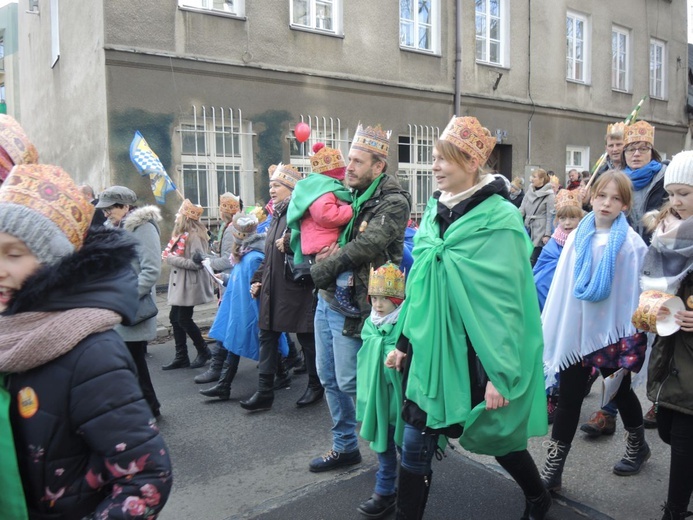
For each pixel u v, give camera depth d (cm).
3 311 142
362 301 307
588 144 1570
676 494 245
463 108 1270
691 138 1955
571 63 1528
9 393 134
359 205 313
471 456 350
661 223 256
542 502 262
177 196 894
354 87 1078
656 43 1794
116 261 145
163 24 862
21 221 133
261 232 537
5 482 132
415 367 230
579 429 383
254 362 574
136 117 852
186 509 301
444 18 1219
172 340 671
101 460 137
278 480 329
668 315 240
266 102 973
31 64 1407
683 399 236
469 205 233
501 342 221
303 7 1016
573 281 301
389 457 287
